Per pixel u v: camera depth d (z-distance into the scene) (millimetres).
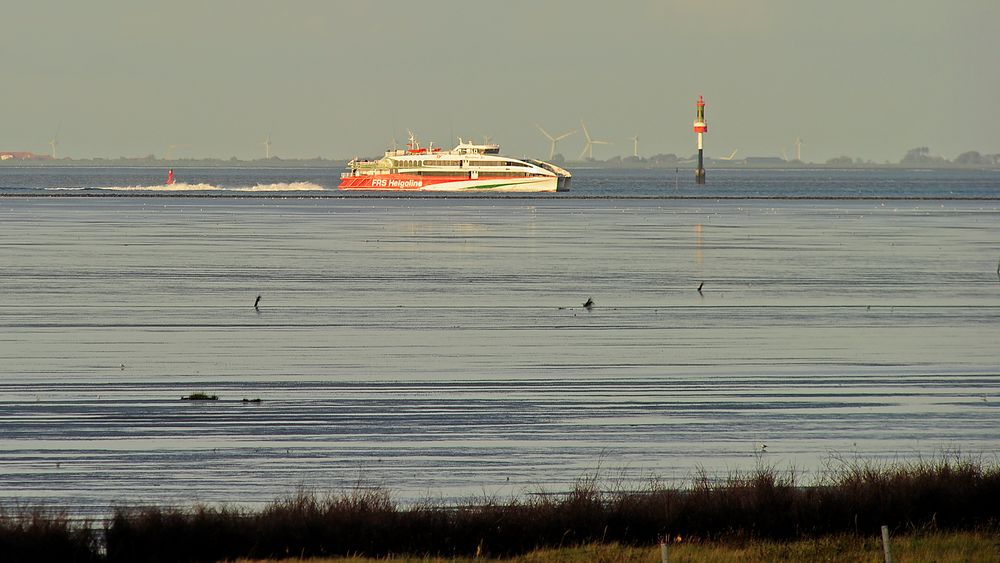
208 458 133750
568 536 101562
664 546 87062
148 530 97500
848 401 166750
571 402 165000
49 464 130625
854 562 93000
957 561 92875
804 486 119688
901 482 108438
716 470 129250
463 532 100812
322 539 99125
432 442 142000
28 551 94500
